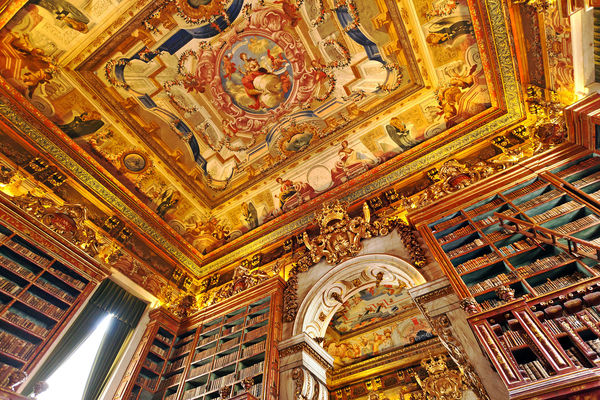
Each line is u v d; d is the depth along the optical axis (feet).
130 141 35.45
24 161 29.58
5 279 23.99
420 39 29.86
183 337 33.71
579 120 21.67
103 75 31.53
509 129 30.37
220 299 35.29
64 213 30.07
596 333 14.07
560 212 19.85
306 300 28.71
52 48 29.01
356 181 37.04
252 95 35.60
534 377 14.19
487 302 18.85
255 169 40.06
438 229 24.56
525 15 24.38
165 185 38.91
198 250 43.04
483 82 30.89
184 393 27.30
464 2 26.84
